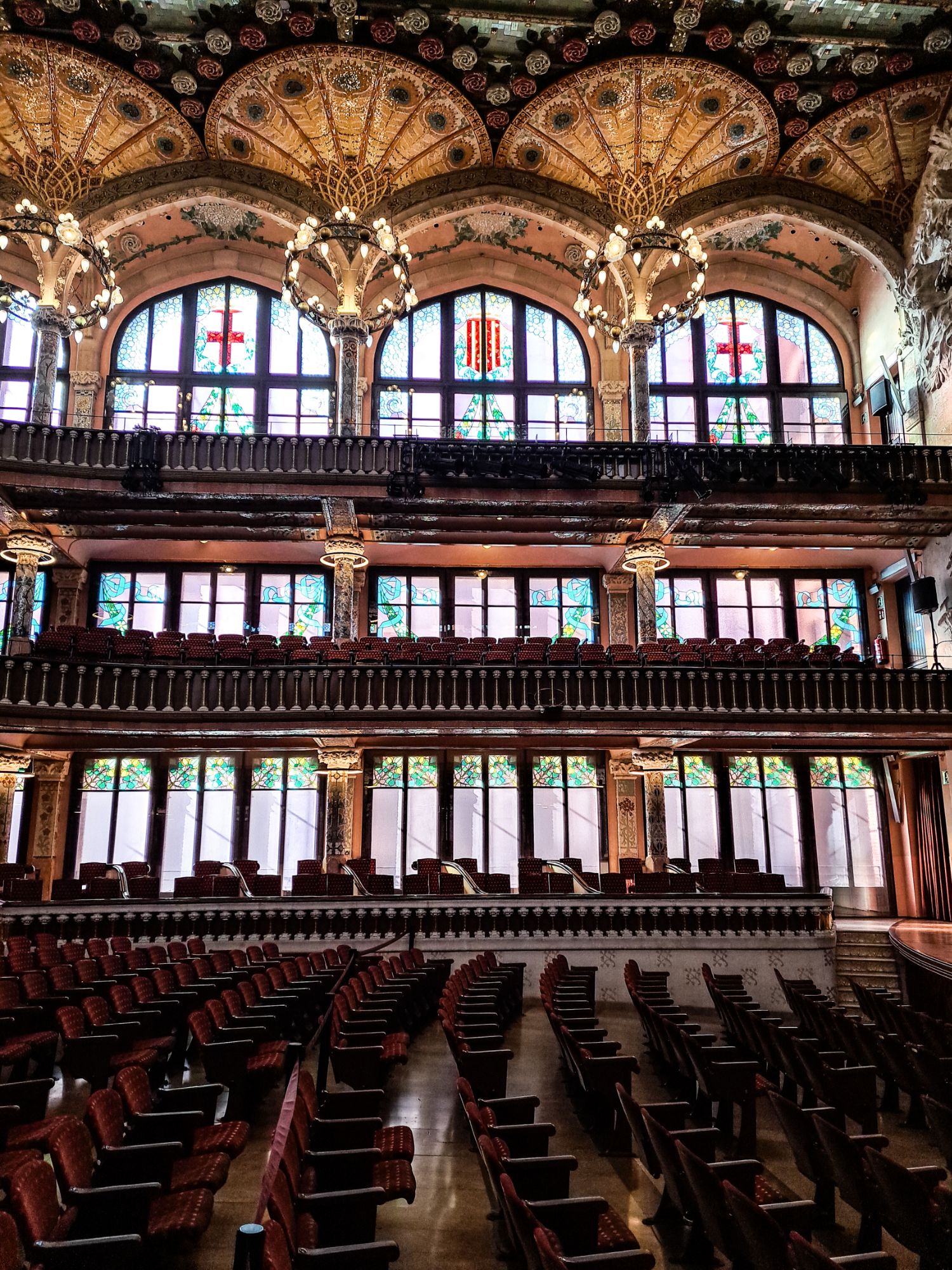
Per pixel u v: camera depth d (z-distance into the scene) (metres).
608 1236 4.63
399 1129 5.80
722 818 21.78
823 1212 5.83
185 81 17.62
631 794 21.52
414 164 19.56
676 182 19.88
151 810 20.94
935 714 17.97
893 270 20.53
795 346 23.11
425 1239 5.35
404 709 17.14
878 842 22.05
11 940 11.59
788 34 16.97
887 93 18.30
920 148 19.45
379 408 21.97
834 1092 7.10
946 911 20.31
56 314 18.31
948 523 19.42
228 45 16.91
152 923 15.27
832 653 19.72
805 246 22.05
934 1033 9.30
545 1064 9.76
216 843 21.09
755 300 23.06
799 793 22.03
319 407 21.73
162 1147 4.57
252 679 17.11
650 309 21.80
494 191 19.94
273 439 17.67
